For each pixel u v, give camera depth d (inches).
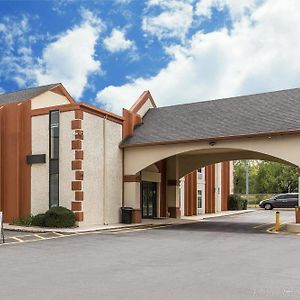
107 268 389.1
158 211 1157.7
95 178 883.4
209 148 880.3
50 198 860.6
